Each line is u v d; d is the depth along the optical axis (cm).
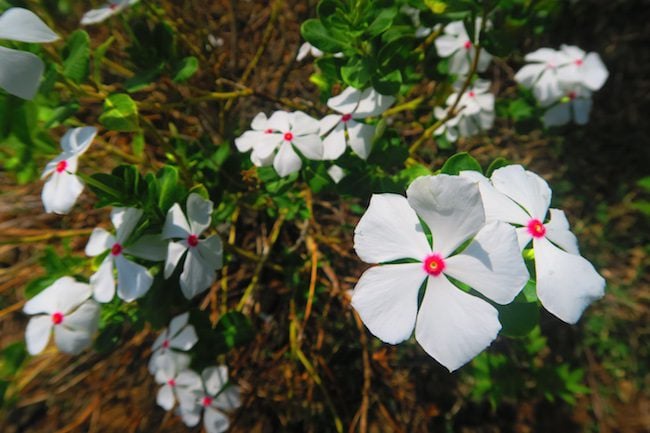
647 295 28
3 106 13
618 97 31
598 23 32
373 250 11
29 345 16
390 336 10
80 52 14
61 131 25
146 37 17
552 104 24
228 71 27
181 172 18
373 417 25
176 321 18
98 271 15
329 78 16
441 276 10
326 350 25
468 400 26
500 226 10
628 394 27
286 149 16
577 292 11
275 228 23
